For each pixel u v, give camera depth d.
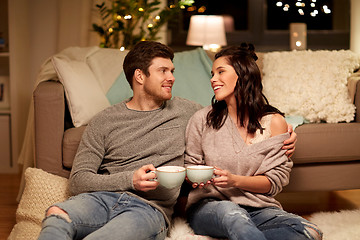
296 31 3.51
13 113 3.11
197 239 1.51
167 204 1.57
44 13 3.46
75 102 1.96
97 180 1.48
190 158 1.64
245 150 1.53
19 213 1.73
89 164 1.56
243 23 4.11
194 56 2.47
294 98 2.27
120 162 1.61
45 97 1.88
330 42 4.02
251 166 1.52
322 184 2.04
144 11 2.97
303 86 2.30
